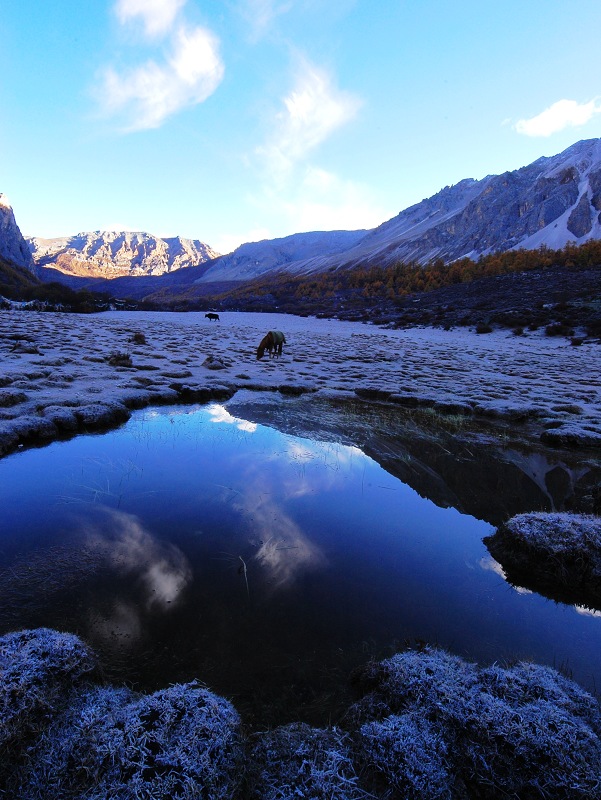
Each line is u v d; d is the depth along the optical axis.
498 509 5.08
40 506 4.32
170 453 6.23
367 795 1.62
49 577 3.15
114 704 1.96
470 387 13.14
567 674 2.54
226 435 7.33
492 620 3.06
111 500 4.55
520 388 13.13
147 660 2.42
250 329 36.44
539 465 6.77
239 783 1.62
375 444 7.45
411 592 3.31
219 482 5.23
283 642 2.65
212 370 13.40
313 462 6.24
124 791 1.51
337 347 24.52
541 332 35.03
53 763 1.63
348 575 3.47
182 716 1.79
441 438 8.04
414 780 1.66
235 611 2.91
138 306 79.25
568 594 3.42
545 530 3.84
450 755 1.81
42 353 13.81
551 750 1.74
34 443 6.23
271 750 1.81
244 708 2.15
